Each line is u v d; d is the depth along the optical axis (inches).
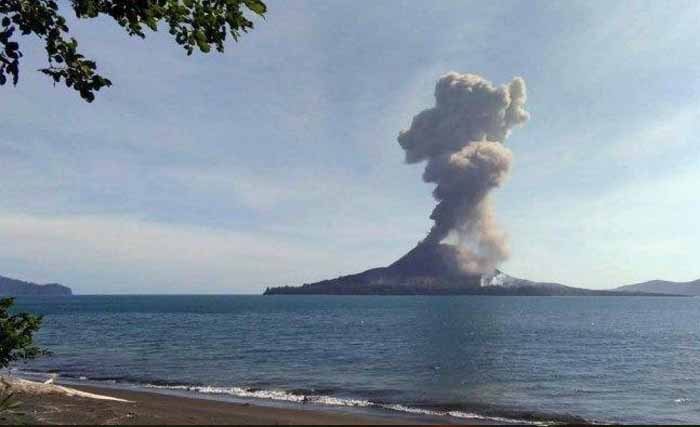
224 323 2989.7
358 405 725.3
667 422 677.3
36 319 586.2
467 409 718.5
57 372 1065.5
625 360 1350.9
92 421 465.4
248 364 1197.7
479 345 1691.7
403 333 2236.7
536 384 961.5
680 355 1470.2
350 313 4436.5
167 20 316.5
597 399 832.3
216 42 323.6
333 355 1382.9
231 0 309.3
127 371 1082.1
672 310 5265.8
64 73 296.7
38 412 498.9
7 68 255.1
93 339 1859.0
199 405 663.8
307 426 477.7
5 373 1016.2
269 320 3336.6
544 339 1961.1
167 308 5693.9
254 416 571.2
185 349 1525.6
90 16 307.4
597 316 3956.7
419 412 685.3
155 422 469.7
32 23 288.2
